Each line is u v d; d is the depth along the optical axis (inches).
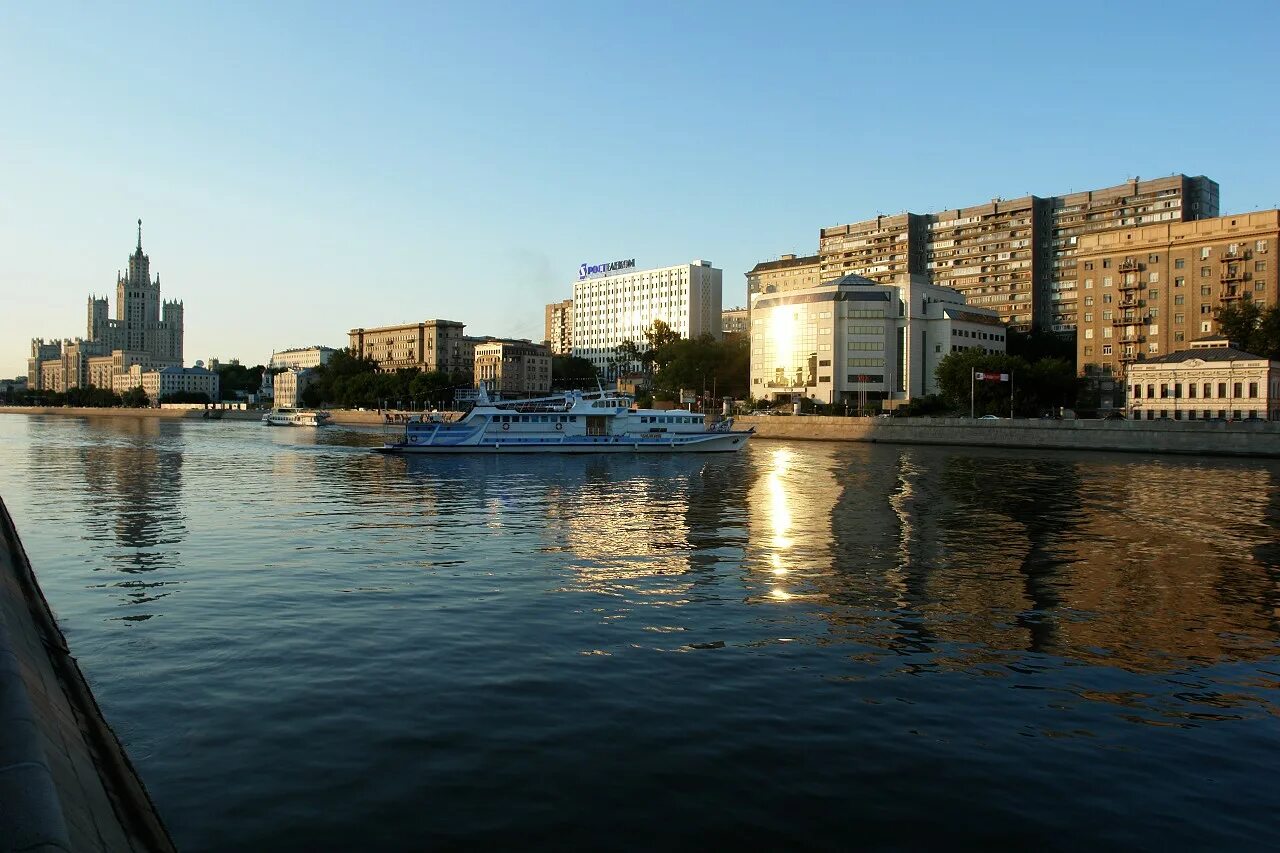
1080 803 448.1
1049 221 7209.6
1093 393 5521.7
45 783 245.1
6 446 4030.5
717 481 2292.1
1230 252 5004.9
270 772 467.2
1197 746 525.0
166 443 4379.9
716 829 415.2
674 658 686.5
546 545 1228.5
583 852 392.5
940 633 772.0
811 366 6392.7
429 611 828.0
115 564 1064.2
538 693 600.1
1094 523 1477.6
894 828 418.9
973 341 6550.2
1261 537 1327.5
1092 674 662.5
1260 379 3978.8
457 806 432.8
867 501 1811.0
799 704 586.2
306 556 1127.0
